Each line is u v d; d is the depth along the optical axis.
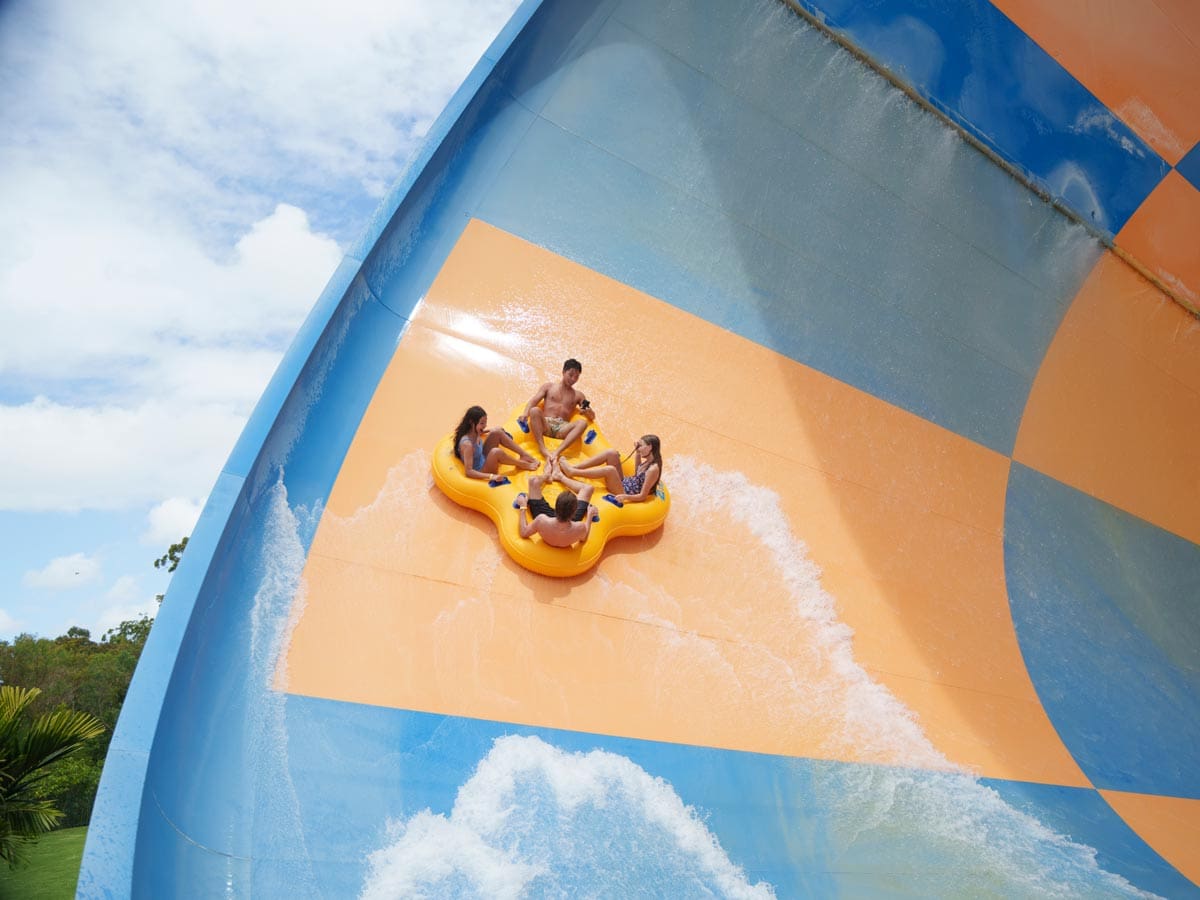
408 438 10.34
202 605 8.23
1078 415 14.89
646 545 10.35
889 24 15.06
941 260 14.76
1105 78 15.87
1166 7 15.66
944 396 13.85
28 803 13.60
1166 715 12.13
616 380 11.71
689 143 13.78
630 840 7.68
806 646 10.17
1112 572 13.58
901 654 10.68
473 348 11.33
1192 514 15.12
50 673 29.70
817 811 8.54
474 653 8.75
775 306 13.27
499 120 12.92
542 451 10.29
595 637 9.28
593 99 13.52
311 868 6.93
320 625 8.59
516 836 7.43
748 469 11.60
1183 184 16.25
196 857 6.77
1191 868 9.59
